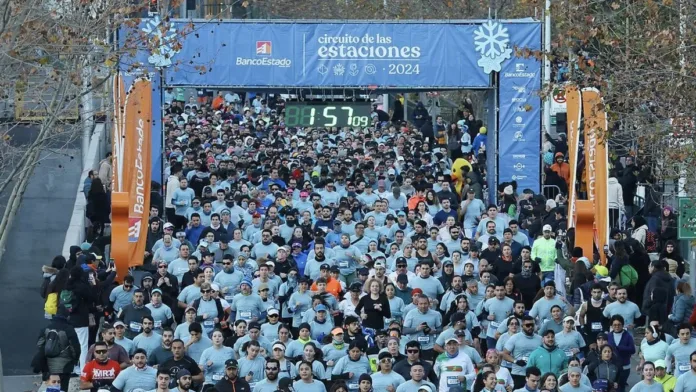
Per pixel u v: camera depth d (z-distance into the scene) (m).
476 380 45.56
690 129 52.19
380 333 50.47
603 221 64.12
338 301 56.34
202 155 81.12
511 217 73.19
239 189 72.44
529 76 79.06
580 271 56.12
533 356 48.38
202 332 49.16
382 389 45.94
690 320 52.03
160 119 77.19
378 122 107.88
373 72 78.69
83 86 58.25
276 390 45.03
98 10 55.78
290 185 72.69
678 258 61.81
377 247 62.66
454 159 93.06
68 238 66.50
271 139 97.25
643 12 57.69
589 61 53.78
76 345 49.59
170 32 75.25
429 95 123.00
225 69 78.00
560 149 84.94
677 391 45.78
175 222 71.00
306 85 78.50
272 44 78.25
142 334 49.31
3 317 60.88
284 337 49.19
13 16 49.75
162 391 44.47
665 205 72.19
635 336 61.06
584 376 46.03
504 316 52.91
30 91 57.09
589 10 57.84
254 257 61.22
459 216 70.69
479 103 117.00
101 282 54.72
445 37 78.75
